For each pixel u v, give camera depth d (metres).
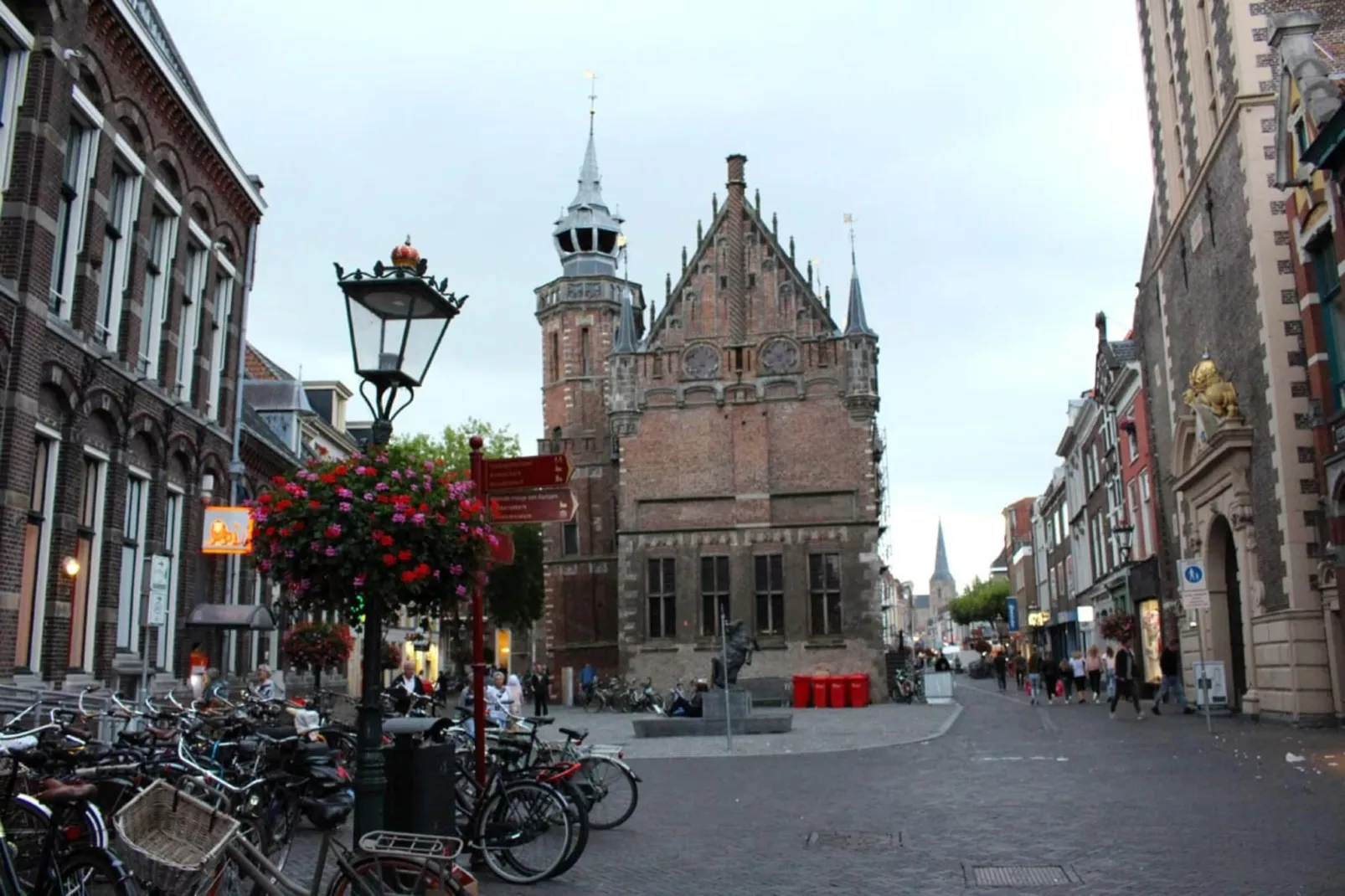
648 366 47.88
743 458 46.53
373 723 8.54
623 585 46.12
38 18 15.88
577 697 52.06
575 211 62.56
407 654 56.31
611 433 58.44
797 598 44.97
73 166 17.25
